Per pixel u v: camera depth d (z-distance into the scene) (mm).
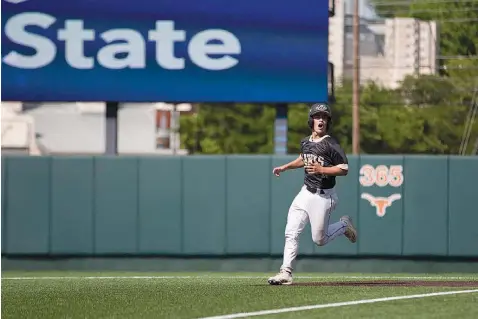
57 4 42125
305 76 41500
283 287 25312
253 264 40500
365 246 40062
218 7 41750
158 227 40750
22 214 41219
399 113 124625
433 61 146375
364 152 123812
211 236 40500
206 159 40562
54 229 41156
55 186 41156
